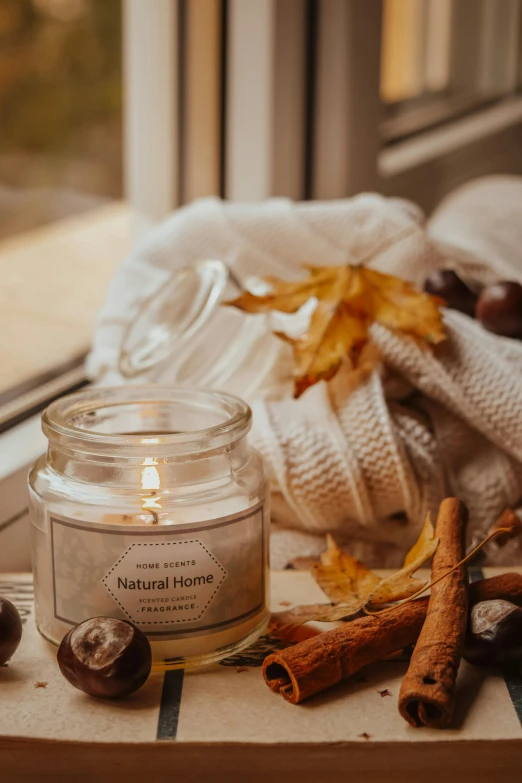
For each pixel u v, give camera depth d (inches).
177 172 34.9
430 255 28.2
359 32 35.6
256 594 21.7
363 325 24.9
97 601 20.9
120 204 34.0
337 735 19.6
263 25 33.4
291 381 26.2
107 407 23.0
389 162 40.6
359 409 24.4
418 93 42.4
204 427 23.0
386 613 21.0
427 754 19.6
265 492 21.9
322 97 36.2
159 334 26.6
